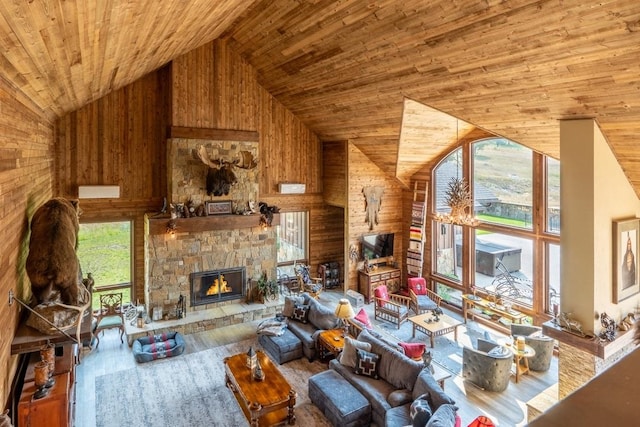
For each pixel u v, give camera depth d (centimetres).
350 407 500
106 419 532
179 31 535
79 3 255
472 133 901
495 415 560
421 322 777
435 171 996
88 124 791
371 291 998
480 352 625
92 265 826
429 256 1028
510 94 530
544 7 387
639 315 583
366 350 578
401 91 662
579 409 57
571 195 527
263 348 744
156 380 631
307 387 614
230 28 786
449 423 392
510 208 848
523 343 655
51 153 712
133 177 841
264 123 955
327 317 722
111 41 392
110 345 747
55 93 498
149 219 791
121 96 819
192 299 857
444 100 618
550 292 787
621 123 475
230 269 893
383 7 508
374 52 599
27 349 372
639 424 53
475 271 930
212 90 864
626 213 557
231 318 852
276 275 952
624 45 377
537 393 615
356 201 998
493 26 440
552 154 633
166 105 859
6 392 342
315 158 1055
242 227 884
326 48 658
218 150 873
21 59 304
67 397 373
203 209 851
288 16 641
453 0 440
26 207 440
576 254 530
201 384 622
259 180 967
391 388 529
